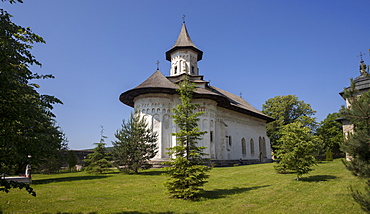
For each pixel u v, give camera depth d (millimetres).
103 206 9898
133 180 17641
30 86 6645
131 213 8867
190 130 12164
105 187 14805
